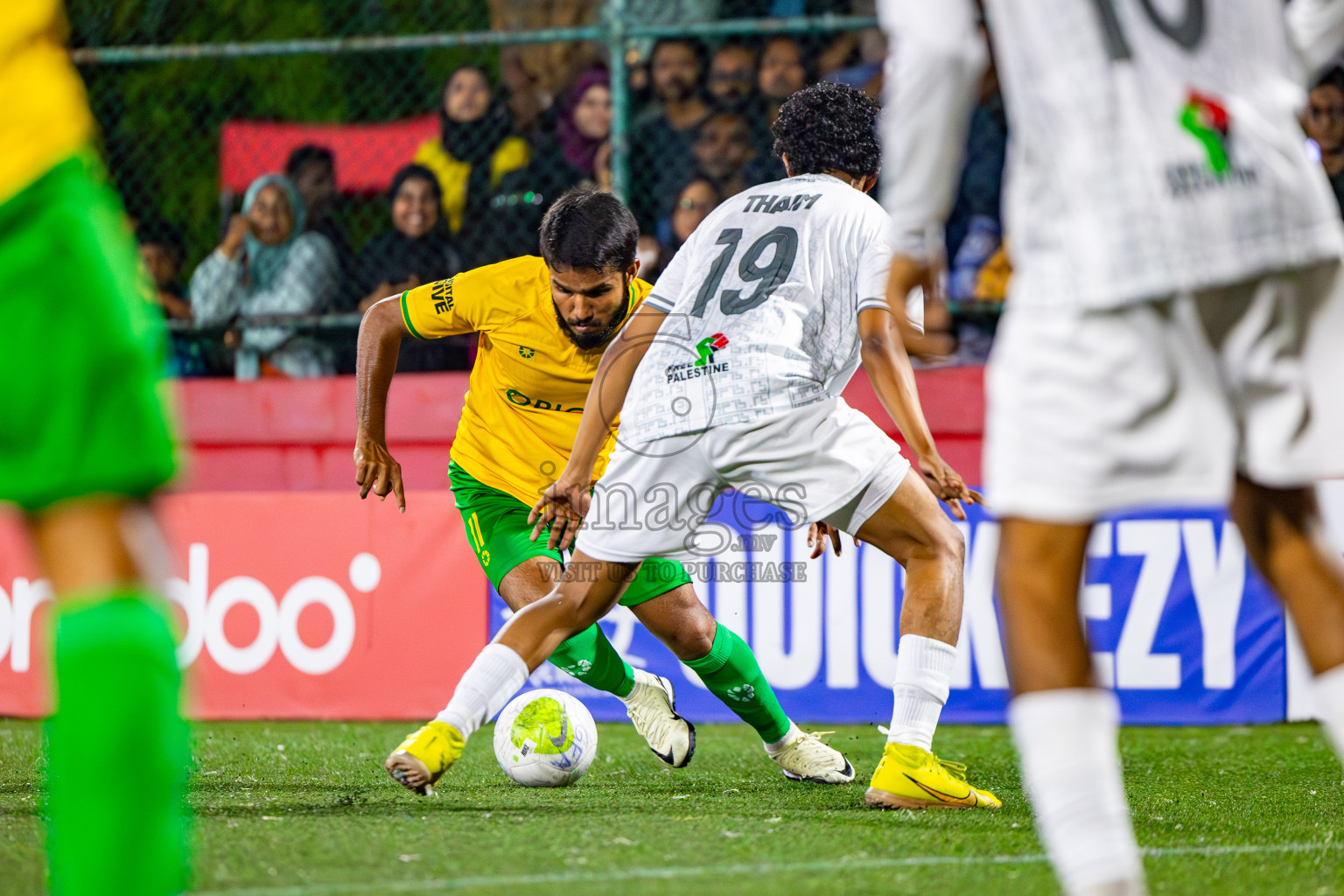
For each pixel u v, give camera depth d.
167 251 23.78
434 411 20.45
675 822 9.91
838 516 10.81
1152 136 6.04
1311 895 7.60
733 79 22.48
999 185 21.78
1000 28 6.33
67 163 5.47
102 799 5.16
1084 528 6.21
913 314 10.63
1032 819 10.16
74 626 5.28
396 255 22.48
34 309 5.25
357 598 19.31
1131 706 18.17
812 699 18.36
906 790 10.65
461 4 27.27
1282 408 6.25
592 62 23.05
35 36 5.53
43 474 5.25
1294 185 6.21
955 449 19.56
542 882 7.75
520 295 13.07
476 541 13.57
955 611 10.80
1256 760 14.81
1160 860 8.56
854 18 20.31
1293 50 6.73
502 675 10.34
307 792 11.61
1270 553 6.86
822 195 10.85
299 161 23.16
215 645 19.56
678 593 12.32
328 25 27.17
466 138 22.86
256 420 21.02
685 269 10.98
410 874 7.95
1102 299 5.94
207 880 7.73
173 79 25.27
